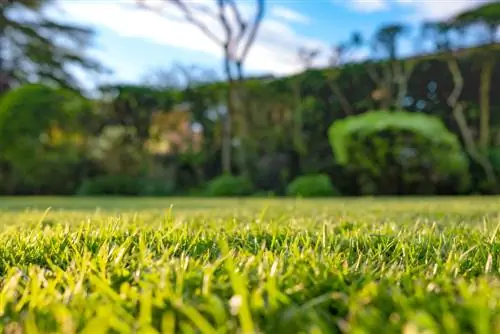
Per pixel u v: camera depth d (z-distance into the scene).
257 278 0.87
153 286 0.80
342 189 13.72
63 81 22.59
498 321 0.58
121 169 16.12
